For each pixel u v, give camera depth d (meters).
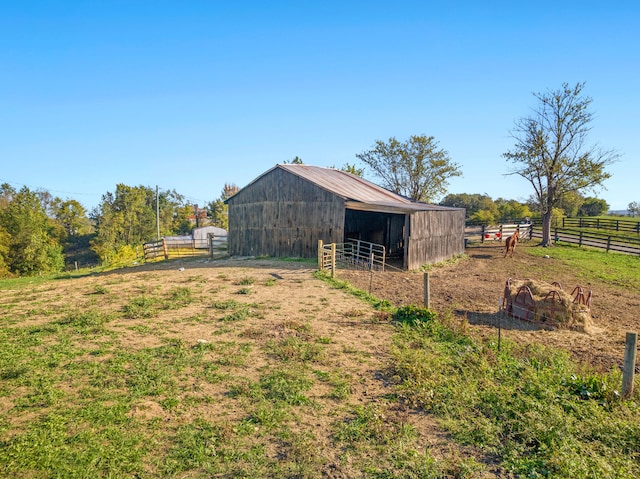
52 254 57.25
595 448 5.49
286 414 6.16
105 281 17.88
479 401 6.60
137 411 6.14
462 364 8.07
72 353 8.39
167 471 4.85
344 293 14.30
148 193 92.62
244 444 5.42
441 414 6.34
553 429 5.68
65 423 5.77
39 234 56.34
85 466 4.85
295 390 6.89
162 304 12.63
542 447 5.37
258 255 25.14
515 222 44.16
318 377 7.54
